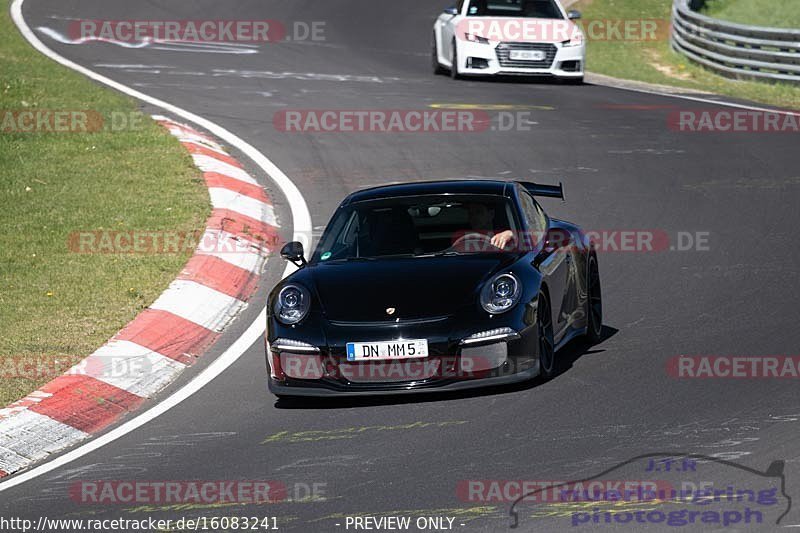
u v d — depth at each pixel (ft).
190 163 177.06
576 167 179.63
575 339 108.06
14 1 345.92
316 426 87.40
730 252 133.39
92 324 115.65
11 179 167.02
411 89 244.42
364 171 179.22
